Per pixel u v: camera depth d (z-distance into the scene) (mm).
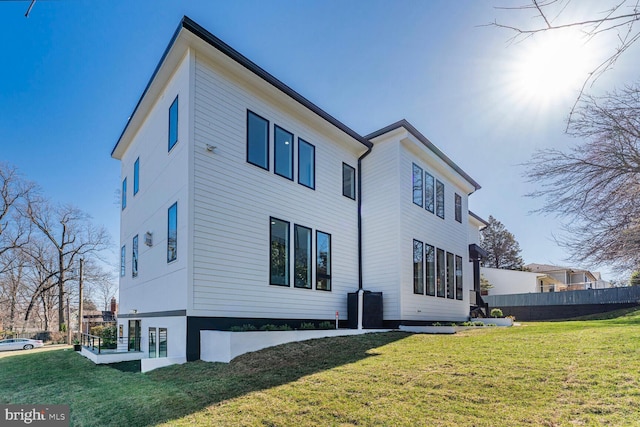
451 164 15367
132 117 12039
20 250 31797
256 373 6121
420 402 4305
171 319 8625
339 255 12102
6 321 33719
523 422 3615
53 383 7672
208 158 8641
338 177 12523
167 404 5016
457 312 15344
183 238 8273
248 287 9109
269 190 10016
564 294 21312
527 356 5859
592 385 4328
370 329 11062
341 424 3934
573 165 5652
